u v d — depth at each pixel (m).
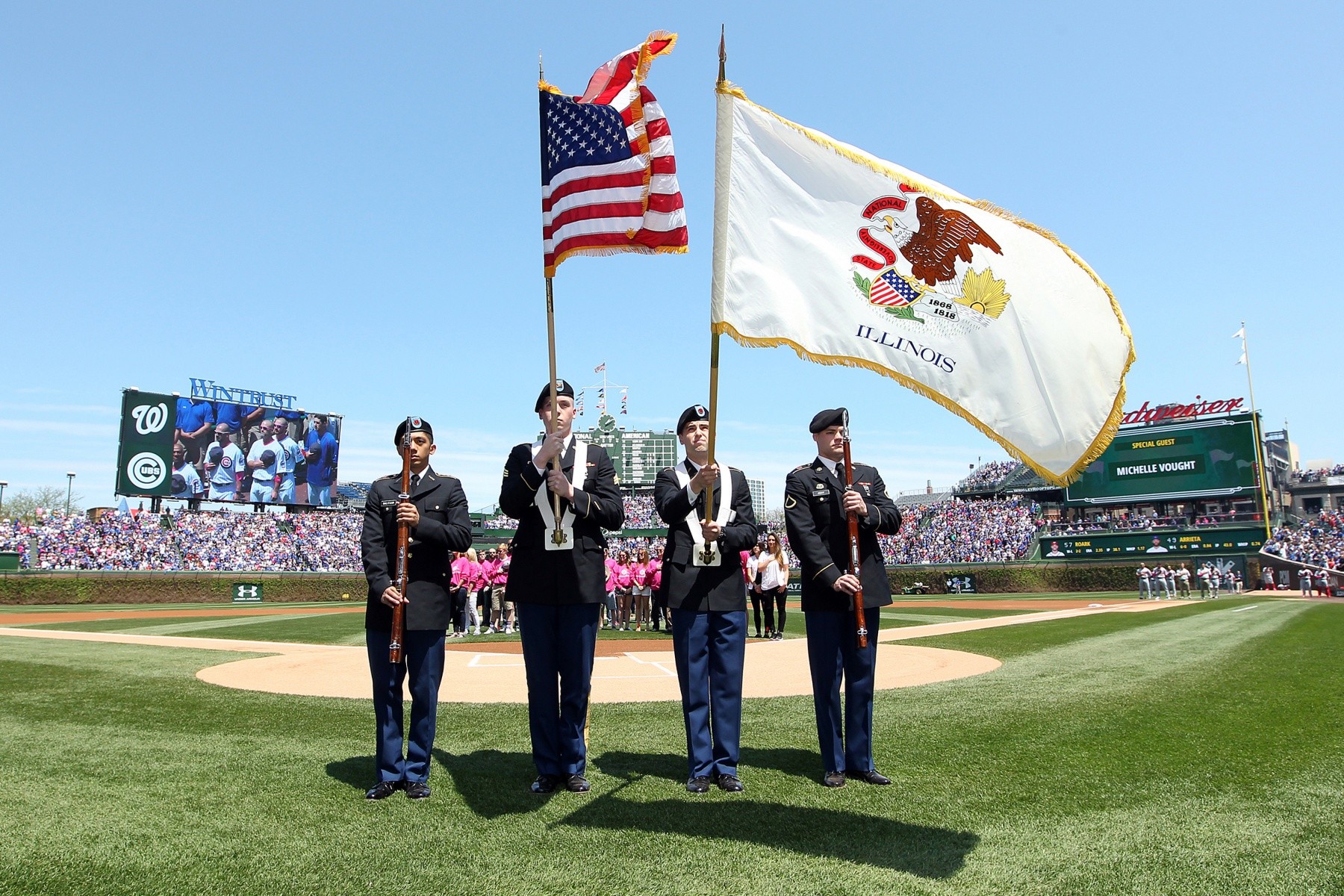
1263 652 12.27
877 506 5.80
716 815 4.54
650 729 7.14
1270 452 70.88
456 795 4.95
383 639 5.14
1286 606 28.20
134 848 3.97
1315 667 10.34
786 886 3.52
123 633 19.09
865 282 5.29
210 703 8.29
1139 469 54.81
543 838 4.16
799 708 8.20
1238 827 4.27
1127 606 32.53
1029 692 8.70
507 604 21.44
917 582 53.31
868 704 5.37
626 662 12.73
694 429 5.75
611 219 5.61
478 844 4.05
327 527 58.38
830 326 5.23
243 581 46.34
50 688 9.27
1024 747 6.09
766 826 4.35
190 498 50.53
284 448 54.22
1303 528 54.22
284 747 6.23
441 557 5.38
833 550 5.59
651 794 4.99
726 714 5.33
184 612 33.66
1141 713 7.34
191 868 3.73
